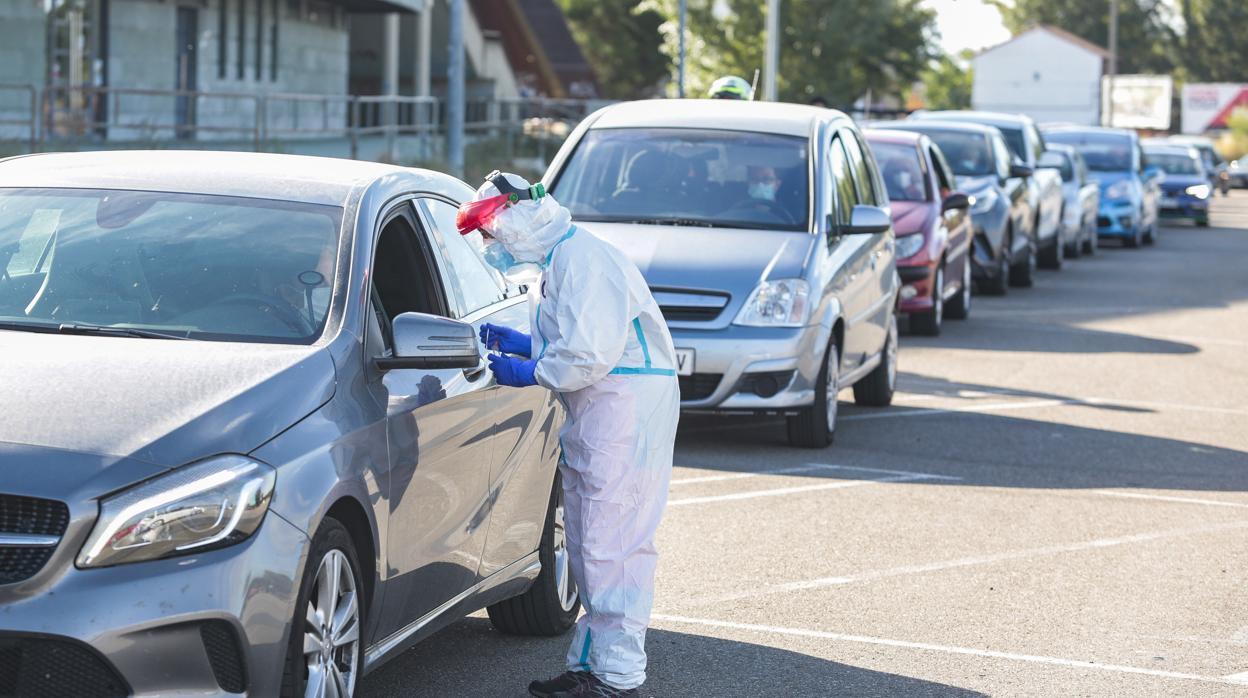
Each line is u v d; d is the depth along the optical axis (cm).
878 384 2333
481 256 1133
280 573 783
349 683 870
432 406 948
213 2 5934
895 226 3070
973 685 1106
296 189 1008
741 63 9150
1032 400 2458
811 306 1909
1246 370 2858
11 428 770
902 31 9569
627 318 947
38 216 989
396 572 912
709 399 1872
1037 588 1368
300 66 6950
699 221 2023
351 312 919
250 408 815
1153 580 1406
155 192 1006
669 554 1454
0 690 739
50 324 910
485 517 1036
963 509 1681
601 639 985
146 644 744
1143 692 1099
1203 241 6662
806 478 1820
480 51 9850
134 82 5356
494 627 1205
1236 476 1909
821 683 1101
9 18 4669
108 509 748
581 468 973
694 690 1077
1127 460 1989
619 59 15825
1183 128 17888
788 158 2106
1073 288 4369
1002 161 4128
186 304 921
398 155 5684
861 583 1370
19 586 734
